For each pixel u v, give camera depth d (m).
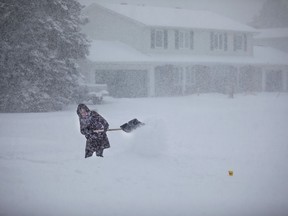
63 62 30.41
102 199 6.82
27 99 27.72
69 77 30.53
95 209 6.31
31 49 28.67
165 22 46.78
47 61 29.23
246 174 8.91
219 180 8.33
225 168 9.45
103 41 47.34
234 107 30.55
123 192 7.24
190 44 48.81
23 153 11.09
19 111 28.08
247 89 52.72
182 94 47.09
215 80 50.22
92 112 9.56
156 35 46.34
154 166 8.95
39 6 29.25
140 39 45.88
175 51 47.69
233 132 16.61
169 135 15.37
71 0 33.06
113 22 48.03
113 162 8.88
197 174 8.73
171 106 31.70
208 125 19.00
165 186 7.72
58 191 7.16
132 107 30.70
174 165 9.30
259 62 52.19
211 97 43.06
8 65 27.95
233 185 7.98
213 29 49.56
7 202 6.53
